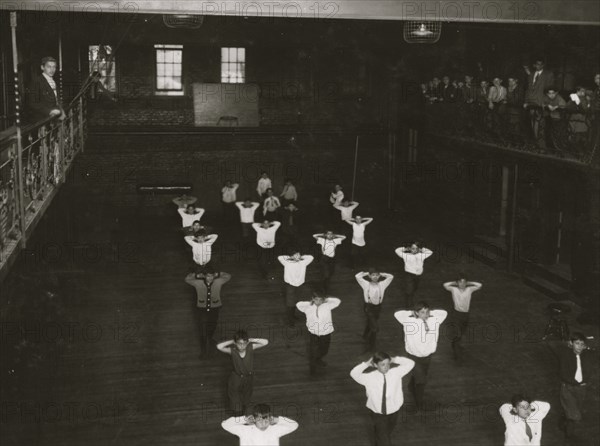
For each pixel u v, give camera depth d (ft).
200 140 82.43
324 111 87.92
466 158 71.10
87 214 79.25
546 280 58.70
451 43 75.66
